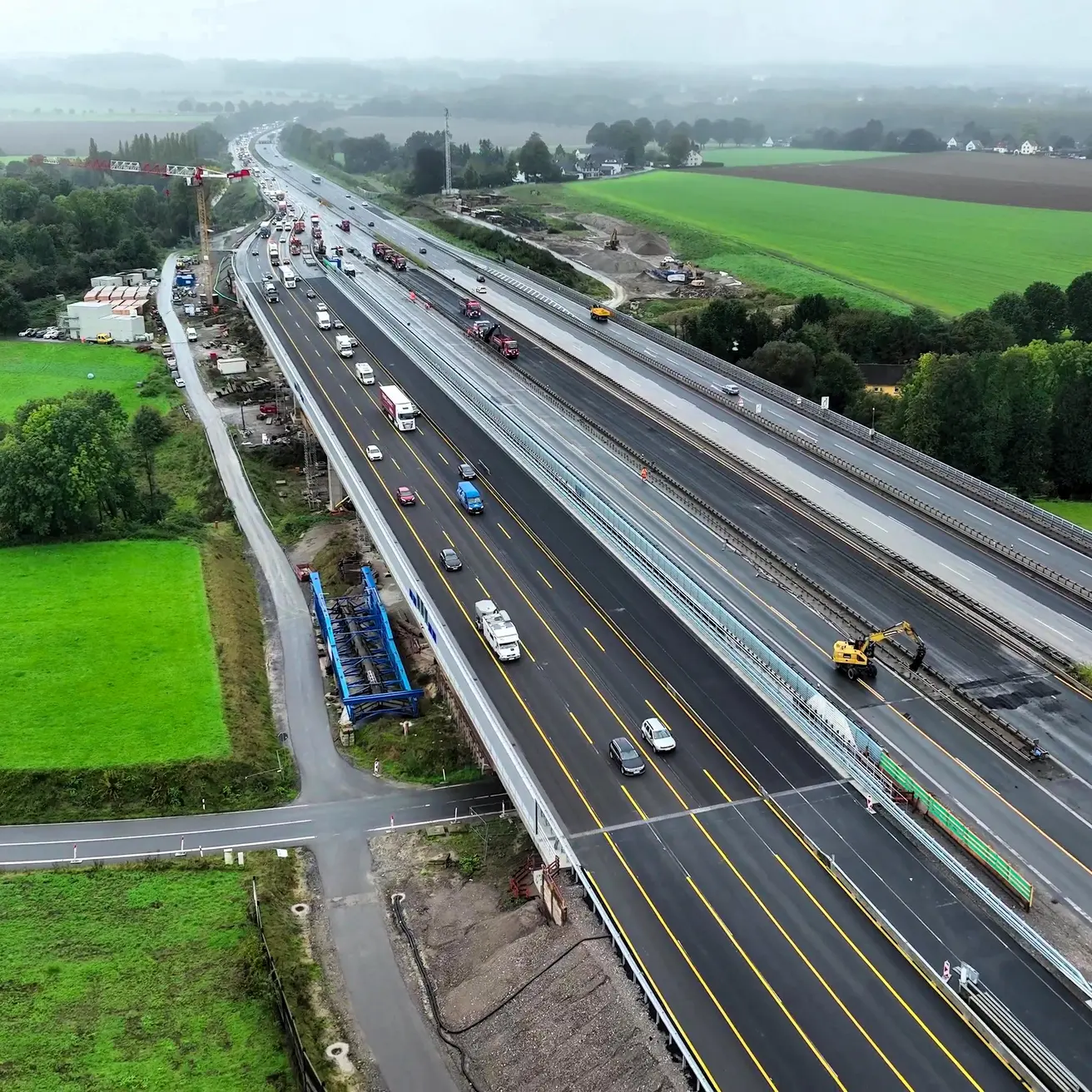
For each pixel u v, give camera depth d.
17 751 89.75
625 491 128.75
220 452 165.62
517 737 81.56
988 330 196.25
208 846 82.94
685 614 98.62
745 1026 56.81
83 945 72.44
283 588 126.94
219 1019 66.81
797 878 67.88
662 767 78.50
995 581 107.12
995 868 67.75
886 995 58.91
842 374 179.88
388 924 75.50
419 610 97.00
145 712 95.81
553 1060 58.66
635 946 62.38
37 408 139.25
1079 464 152.12
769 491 129.62
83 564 123.81
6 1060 63.09
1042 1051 53.62
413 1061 63.38
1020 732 82.50
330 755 94.75
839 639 96.94
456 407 157.38
